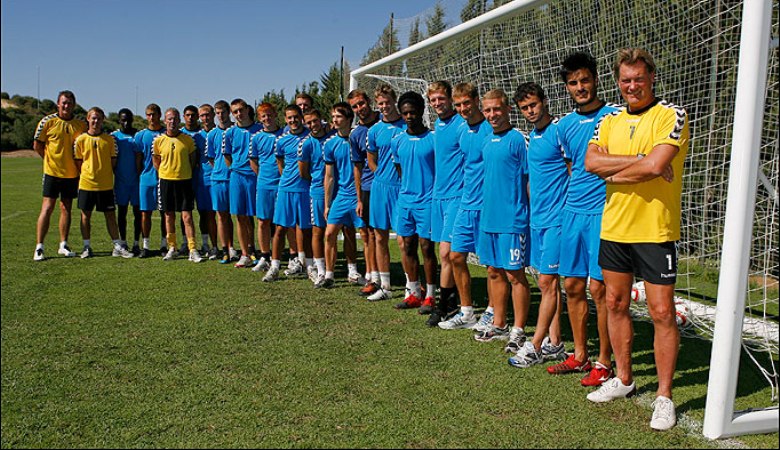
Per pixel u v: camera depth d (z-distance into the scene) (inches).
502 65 282.2
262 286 233.3
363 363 144.6
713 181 231.5
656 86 241.6
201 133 293.0
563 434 106.1
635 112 111.6
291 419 112.9
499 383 131.3
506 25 278.1
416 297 201.6
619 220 112.9
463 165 176.1
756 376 140.4
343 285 237.1
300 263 256.1
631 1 239.6
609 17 243.8
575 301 134.6
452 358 148.6
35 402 121.6
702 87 231.9
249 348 156.2
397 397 123.3
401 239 196.2
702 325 182.1
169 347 156.8
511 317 194.4
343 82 808.9
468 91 159.9
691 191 229.8
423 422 111.2
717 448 101.5
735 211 102.3
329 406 118.8
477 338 163.0
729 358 103.8
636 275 114.6
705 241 238.5
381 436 105.6
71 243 339.0
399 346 158.6
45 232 287.9
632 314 195.6
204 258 296.2
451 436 105.5
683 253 249.1
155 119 291.4
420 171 187.3
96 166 287.9
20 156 1569.9
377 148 202.5
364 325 179.2
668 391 111.3
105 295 215.5
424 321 184.5
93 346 157.6
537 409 117.3
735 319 103.3
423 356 150.1
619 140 112.2
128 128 298.7
